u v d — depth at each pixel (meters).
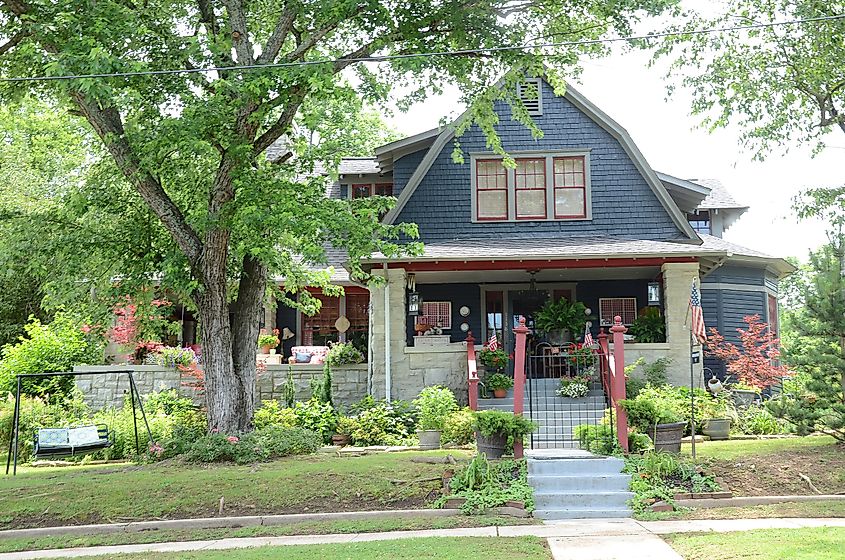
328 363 19.42
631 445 12.98
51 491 12.02
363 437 16.80
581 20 15.66
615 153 20.56
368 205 15.82
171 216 15.14
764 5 15.95
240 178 13.82
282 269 17.52
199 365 20.02
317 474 12.30
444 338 19.28
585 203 20.42
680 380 18.03
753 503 10.99
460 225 20.38
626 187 20.42
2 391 20.41
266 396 19.84
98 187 16.52
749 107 16.62
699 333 13.10
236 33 14.52
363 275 17.11
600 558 8.26
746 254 21.95
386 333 18.78
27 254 15.87
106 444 15.04
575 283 21.62
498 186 20.55
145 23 13.78
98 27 12.27
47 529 10.66
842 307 12.91
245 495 11.54
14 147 32.62
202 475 12.56
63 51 12.26
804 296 13.45
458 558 8.27
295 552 8.87
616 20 14.88
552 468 11.88
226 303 15.38
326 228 14.71
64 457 16.94
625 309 21.47
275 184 14.10
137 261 16.20
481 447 12.92
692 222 24.39
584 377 17.44
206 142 13.47
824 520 9.95
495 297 21.84
